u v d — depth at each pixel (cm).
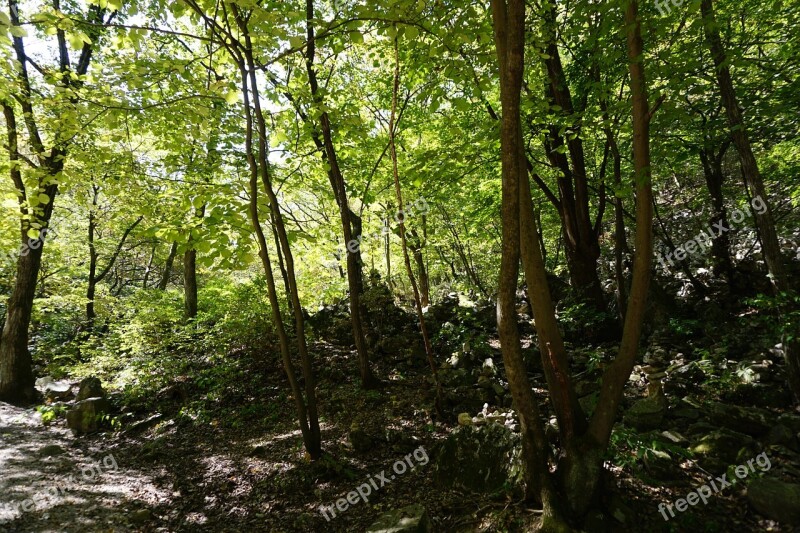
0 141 778
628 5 389
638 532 338
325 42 649
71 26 411
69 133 507
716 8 678
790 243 1043
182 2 412
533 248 364
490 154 865
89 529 417
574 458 356
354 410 659
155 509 458
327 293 1320
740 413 479
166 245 1628
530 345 848
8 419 757
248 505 457
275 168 876
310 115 609
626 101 545
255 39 496
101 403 734
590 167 1115
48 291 1434
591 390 603
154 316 1025
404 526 363
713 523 345
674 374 631
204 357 940
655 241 1270
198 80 527
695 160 1060
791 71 607
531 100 659
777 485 360
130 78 477
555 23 662
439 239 1545
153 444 618
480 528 369
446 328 898
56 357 1074
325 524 414
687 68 473
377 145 940
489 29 476
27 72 810
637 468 402
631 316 356
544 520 342
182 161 775
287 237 498
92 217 1355
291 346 908
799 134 672
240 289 938
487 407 605
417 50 602
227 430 658
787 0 648
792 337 503
